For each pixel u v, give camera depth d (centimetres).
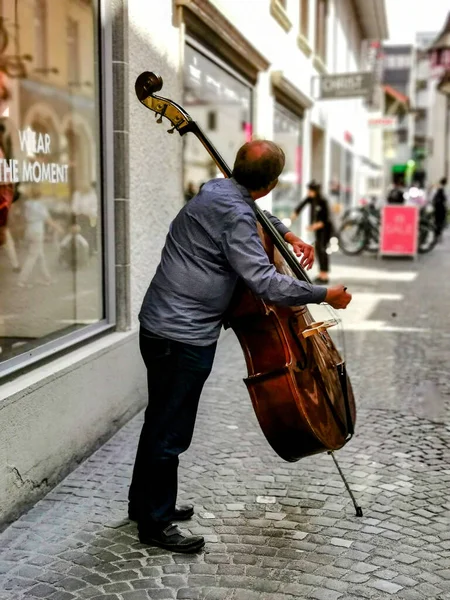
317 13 1449
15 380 360
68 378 394
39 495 367
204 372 308
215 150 306
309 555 313
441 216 2025
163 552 315
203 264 294
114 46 473
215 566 304
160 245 547
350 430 342
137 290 504
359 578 294
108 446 442
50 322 473
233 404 526
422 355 675
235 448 440
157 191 537
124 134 478
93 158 499
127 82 476
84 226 492
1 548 319
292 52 1134
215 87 827
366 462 419
